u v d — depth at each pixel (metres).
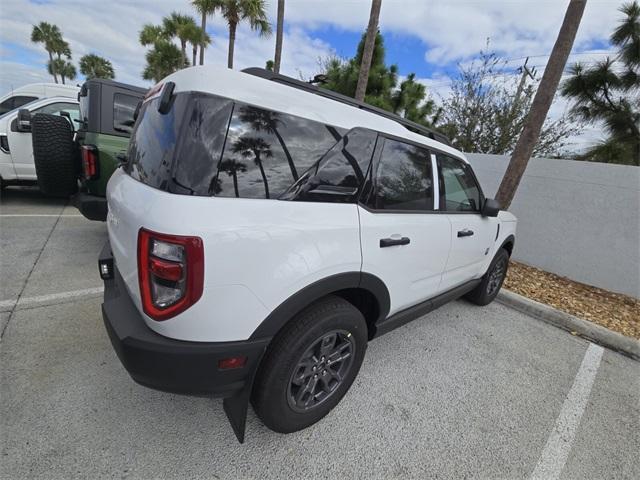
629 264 4.53
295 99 1.53
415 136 2.15
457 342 2.95
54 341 2.27
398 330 3.05
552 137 8.90
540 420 2.14
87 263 3.54
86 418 1.72
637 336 3.47
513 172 5.05
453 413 2.09
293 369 1.59
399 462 1.71
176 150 1.28
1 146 5.08
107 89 3.81
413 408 2.09
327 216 1.58
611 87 5.79
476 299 3.68
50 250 3.77
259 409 1.60
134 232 1.35
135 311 1.47
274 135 1.43
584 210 4.89
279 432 1.73
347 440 1.80
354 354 1.91
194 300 1.25
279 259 1.39
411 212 2.12
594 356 3.02
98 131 3.73
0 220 4.61
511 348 2.97
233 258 1.27
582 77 5.90
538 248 5.39
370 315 2.08
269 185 1.41
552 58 4.66
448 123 10.41
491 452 1.84
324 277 1.58
